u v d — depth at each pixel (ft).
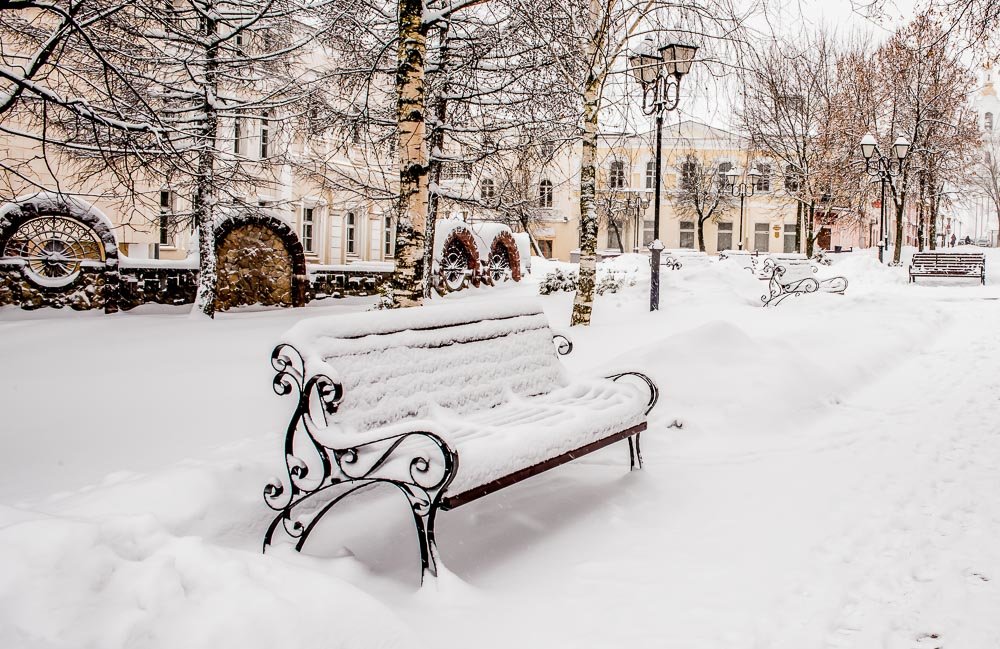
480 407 14.44
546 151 45.03
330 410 11.05
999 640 9.29
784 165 114.01
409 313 13.57
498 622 9.81
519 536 12.98
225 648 7.23
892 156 102.73
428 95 44.14
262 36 43.65
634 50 37.86
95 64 34.58
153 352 30.14
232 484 13.57
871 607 10.24
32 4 21.04
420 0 24.00
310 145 54.29
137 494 12.33
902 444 18.83
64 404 20.93
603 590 10.85
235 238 49.78
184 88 42.70
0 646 6.52
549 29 35.78
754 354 23.76
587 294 35.99
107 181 61.72
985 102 172.04
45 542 7.70
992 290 70.13
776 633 9.56
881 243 96.78
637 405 16.21
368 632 8.14
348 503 13.97
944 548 12.18
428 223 48.60
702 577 11.30
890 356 31.17
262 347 31.48
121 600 7.45
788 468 16.99
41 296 42.55
